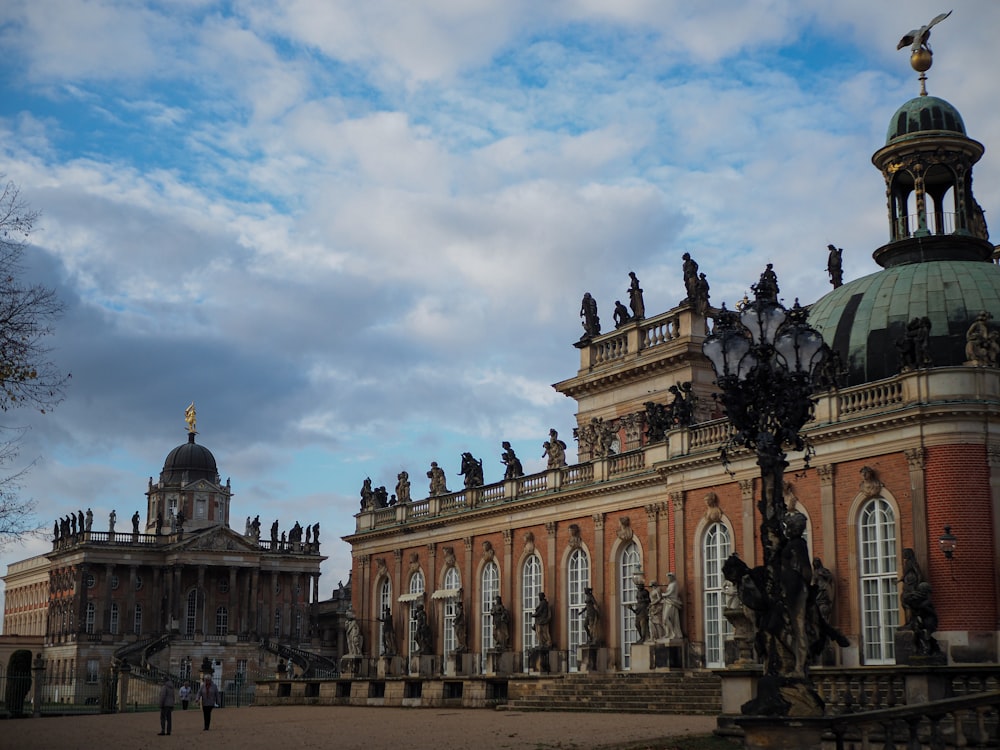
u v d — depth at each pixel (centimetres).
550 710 6488
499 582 8900
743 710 2853
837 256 7956
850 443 5909
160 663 16738
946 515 5444
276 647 17300
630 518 7606
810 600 2930
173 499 19500
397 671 9956
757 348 3119
